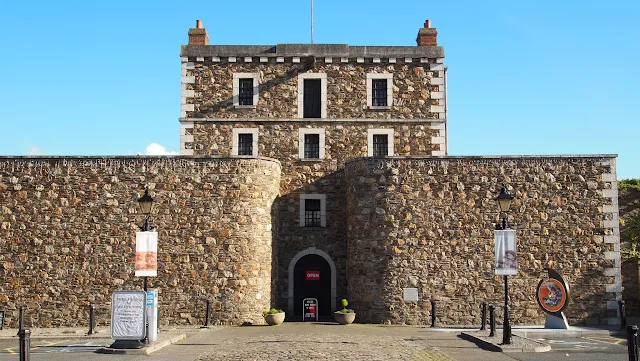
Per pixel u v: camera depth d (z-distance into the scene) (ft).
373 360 46.24
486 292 75.05
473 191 76.64
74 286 75.36
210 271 75.10
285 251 82.64
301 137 85.71
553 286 67.72
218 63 87.25
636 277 85.15
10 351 53.57
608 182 76.59
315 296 82.48
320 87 87.25
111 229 75.92
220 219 75.87
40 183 76.74
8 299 75.41
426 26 90.63
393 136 86.28
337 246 82.89
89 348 54.39
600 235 75.97
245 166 76.89
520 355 48.93
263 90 86.84
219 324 73.87
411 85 87.35
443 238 75.87
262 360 46.34
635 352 38.24
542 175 76.84
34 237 76.02
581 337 62.85
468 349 52.49
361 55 87.35
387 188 76.64
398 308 74.69
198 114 86.33
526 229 76.02
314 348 52.54
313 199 84.07
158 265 75.36
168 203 76.28
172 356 48.49
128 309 51.90
